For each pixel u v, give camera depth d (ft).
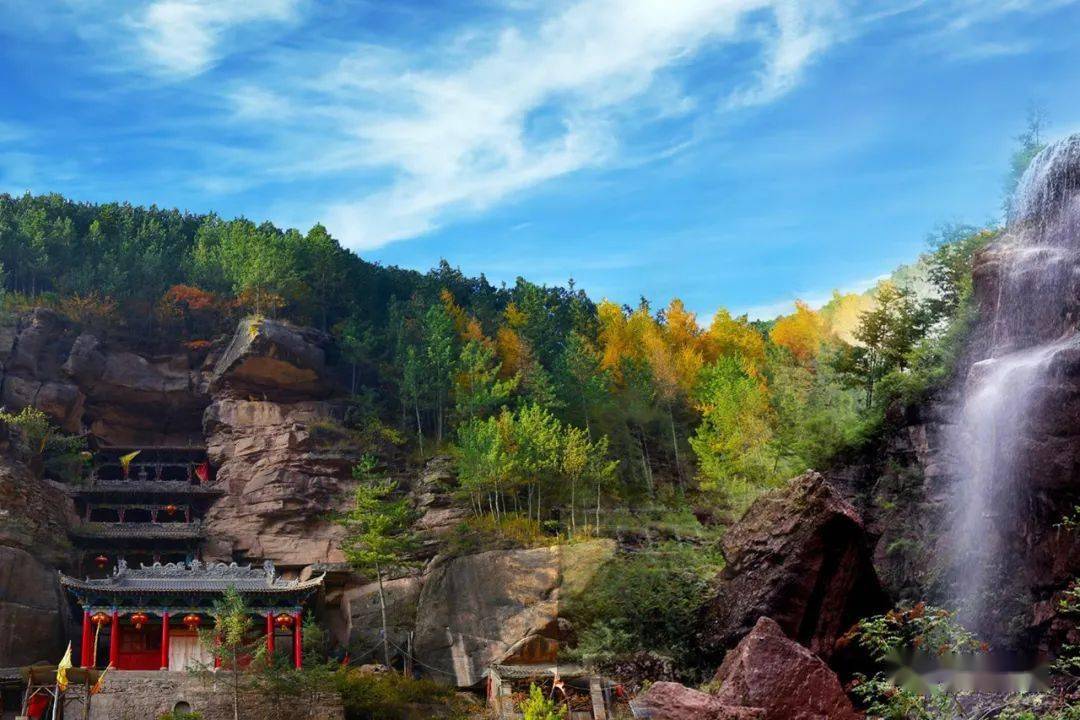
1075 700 149.59
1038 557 165.58
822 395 257.34
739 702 163.32
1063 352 160.35
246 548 276.62
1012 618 168.76
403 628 242.58
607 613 217.15
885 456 221.66
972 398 176.76
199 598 212.84
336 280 376.48
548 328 371.97
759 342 369.50
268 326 311.27
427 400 322.96
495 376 336.29
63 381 303.48
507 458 269.23
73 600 240.94
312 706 186.09
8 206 390.83
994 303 195.72
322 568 254.88
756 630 171.12
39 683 186.60
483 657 226.79
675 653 202.18
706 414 296.92
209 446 298.76
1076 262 179.01
